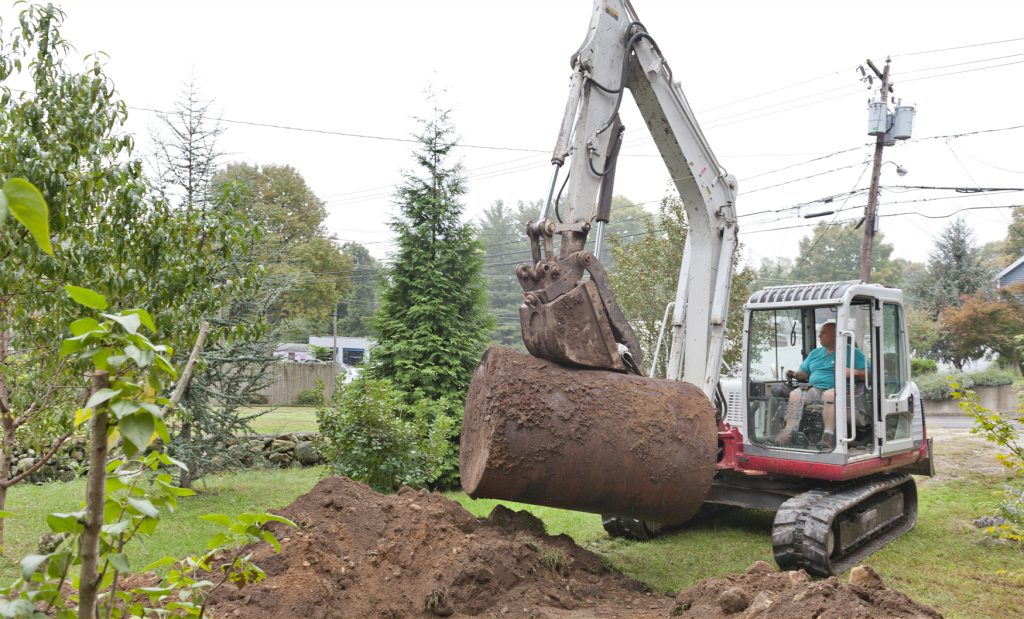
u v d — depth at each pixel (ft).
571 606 17.49
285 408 79.51
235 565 7.60
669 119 24.99
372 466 30.96
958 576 23.35
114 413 5.00
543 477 17.61
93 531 5.31
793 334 27.76
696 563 24.41
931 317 126.52
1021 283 104.73
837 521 24.68
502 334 160.66
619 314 19.79
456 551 17.60
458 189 40.81
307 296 117.70
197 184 34.86
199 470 32.58
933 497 36.37
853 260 203.72
